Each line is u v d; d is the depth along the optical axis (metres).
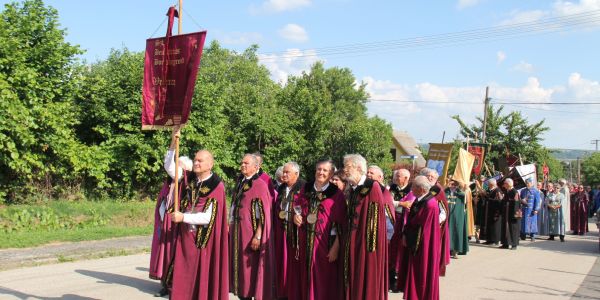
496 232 15.14
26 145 14.11
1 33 14.41
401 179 9.56
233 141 23.33
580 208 20.47
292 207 6.40
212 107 19.95
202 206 5.76
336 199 6.00
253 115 24.91
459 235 12.80
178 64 5.79
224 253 5.84
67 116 15.67
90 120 17.75
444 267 8.71
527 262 12.27
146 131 17.86
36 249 10.96
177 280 5.64
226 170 22.84
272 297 6.94
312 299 5.90
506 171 21.38
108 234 13.05
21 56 14.48
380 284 5.67
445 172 15.10
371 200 5.70
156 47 5.98
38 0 15.63
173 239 5.94
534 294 8.66
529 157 36.81
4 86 13.38
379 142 32.94
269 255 6.92
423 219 7.19
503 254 13.67
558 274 10.67
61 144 15.33
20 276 8.69
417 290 7.12
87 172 16.64
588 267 11.75
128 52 18.92
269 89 35.56
